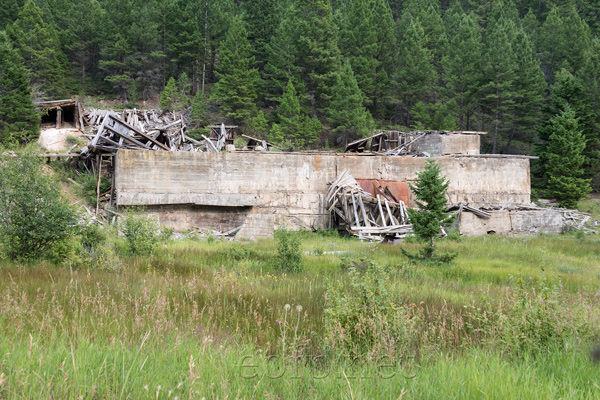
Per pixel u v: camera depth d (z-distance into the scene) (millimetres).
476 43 73875
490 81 65812
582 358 5402
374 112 76625
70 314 6562
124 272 11812
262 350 5734
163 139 42062
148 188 32344
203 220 33750
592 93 56500
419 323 7219
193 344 5391
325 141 64812
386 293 6938
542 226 37344
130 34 75875
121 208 31547
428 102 76750
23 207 13367
